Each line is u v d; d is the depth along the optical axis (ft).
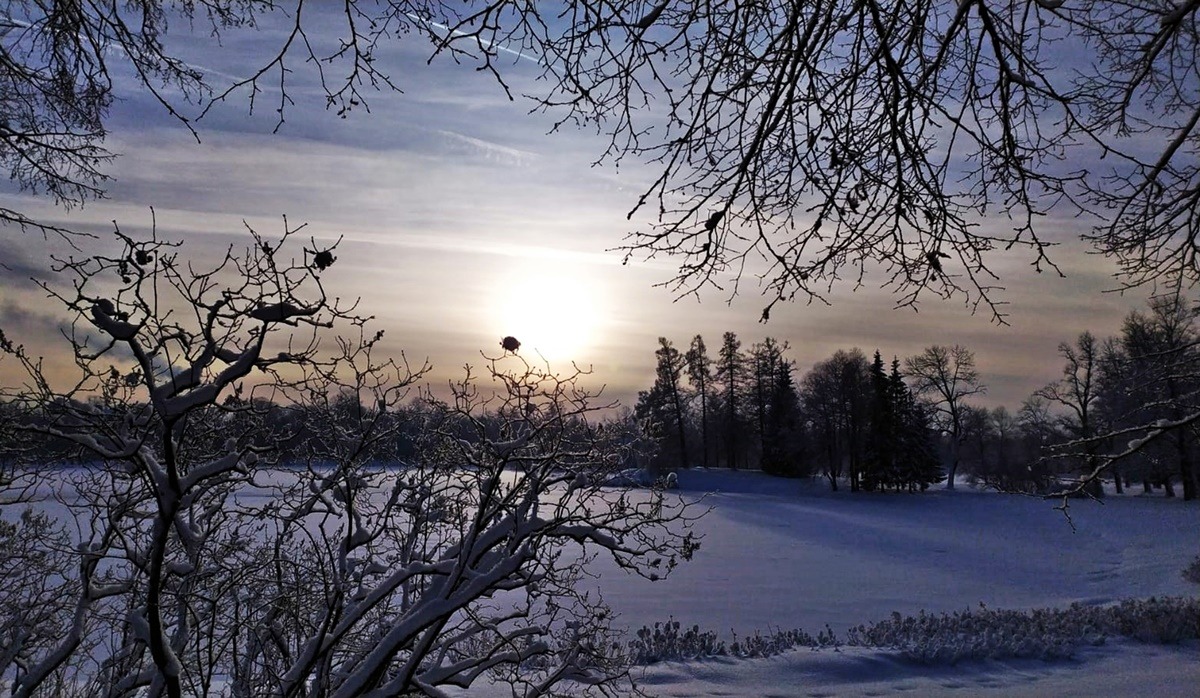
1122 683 39.34
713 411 284.20
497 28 14.20
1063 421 117.50
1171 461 114.62
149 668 15.17
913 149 14.92
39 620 16.25
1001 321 15.67
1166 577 80.07
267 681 17.62
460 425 18.66
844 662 41.55
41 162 23.58
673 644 43.86
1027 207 15.23
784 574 78.18
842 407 251.39
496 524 16.25
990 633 48.52
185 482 11.42
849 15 14.78
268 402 14.89
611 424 18.25
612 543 16.49
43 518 18.22
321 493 16.19
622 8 14.64
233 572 16.55
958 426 220.64
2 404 11.20
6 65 21.33
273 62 15.66
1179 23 17.94
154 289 10.30
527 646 18.52
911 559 94.07
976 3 14.03
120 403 12.26
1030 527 135.44
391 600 20.49
